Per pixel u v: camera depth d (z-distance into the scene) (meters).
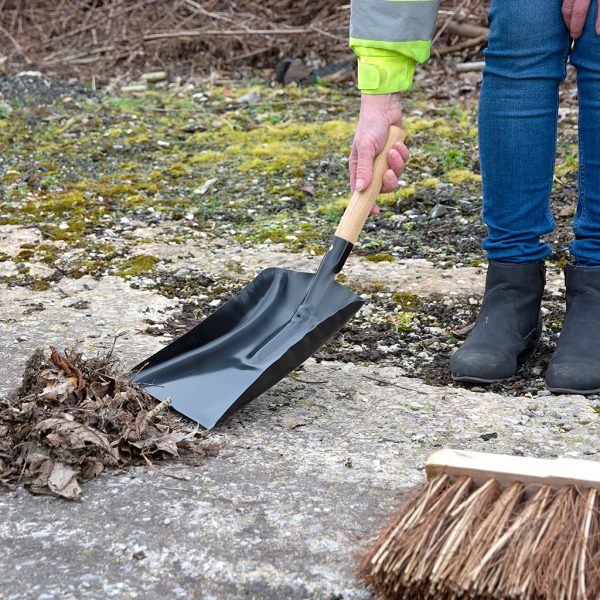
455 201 4.43
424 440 2.39
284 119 6.05
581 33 2.58
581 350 2.68
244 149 5.44
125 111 6.30
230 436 2.38
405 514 1.72
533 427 2.46
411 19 2.60
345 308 2.55
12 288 3.53
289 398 2.62
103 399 2.33
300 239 4.07
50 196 4.68
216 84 6.99
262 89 6.79
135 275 3.68
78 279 3.64
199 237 4.14
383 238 4.07
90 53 7.60
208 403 2.43
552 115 2.69
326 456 2.29
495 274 2.83
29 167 5.17
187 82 7.06
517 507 1.71
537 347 2.99
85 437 2.17
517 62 2.62
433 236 4.07
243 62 7.50
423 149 5.21
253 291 2.69
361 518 2.01
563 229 4.04
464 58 7.14
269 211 4.48
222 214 4.45
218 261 3.84
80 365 2.43
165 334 3.11
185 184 4.87
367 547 1.86
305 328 2.57
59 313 3.28
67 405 2.28
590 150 2.67
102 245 4.00
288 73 6.97
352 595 1.77
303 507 2.05
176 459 2.26
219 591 1.79
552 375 2.67
